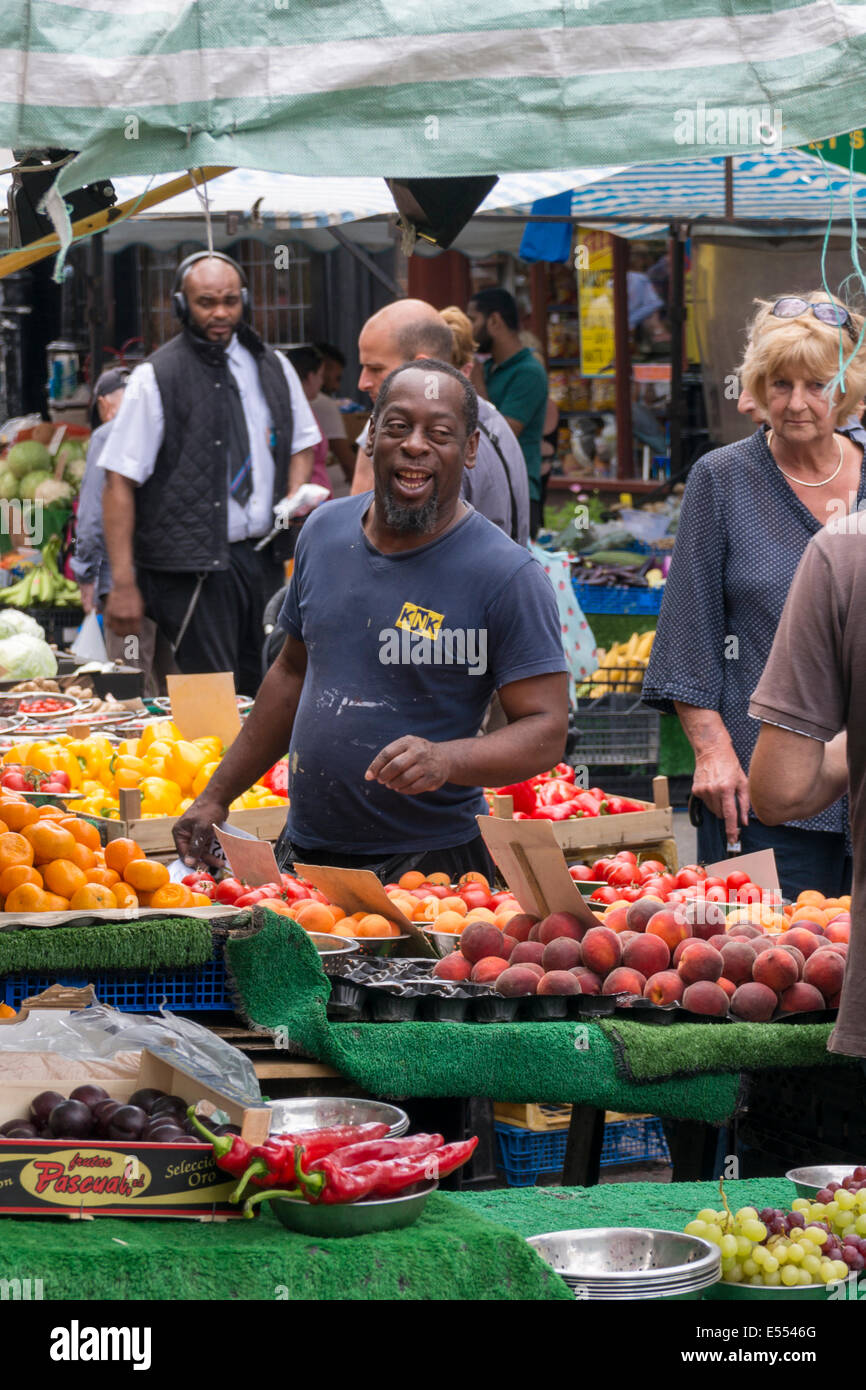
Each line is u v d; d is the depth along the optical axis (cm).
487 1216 265
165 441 701
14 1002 289
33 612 924
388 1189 219
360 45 270
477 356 971
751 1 271
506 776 346
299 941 293
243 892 337
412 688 365
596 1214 267
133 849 314
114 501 701
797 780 269
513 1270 218
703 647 423
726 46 272
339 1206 215
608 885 406
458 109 272
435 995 303
